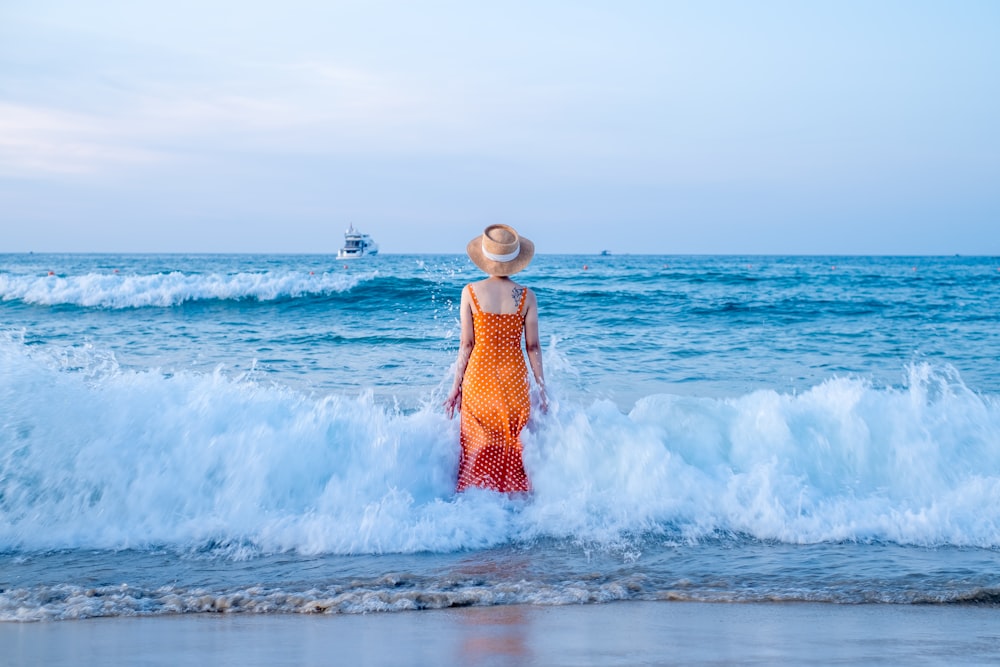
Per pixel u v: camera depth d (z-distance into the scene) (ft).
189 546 13.53
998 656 8.59
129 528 14.07
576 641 9.06
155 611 10.46
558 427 16.38
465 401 16.43
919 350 39.96
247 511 14.58
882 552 13.38
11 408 15.07
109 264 203.41
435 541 13.56
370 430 16.44
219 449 15.25
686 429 16.99
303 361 33.12
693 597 11.11
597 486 15.65
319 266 173.37
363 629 9.62
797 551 13.42
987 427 16.97
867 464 16.38
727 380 29.48
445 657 8.43
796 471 16.15
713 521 14.73
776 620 10.08
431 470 16.39
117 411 15.58
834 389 18.22
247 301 58.03
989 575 12.12
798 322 53.93
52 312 55.42
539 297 64.28
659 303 62.95
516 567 12.49
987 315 59.47
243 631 9.54
